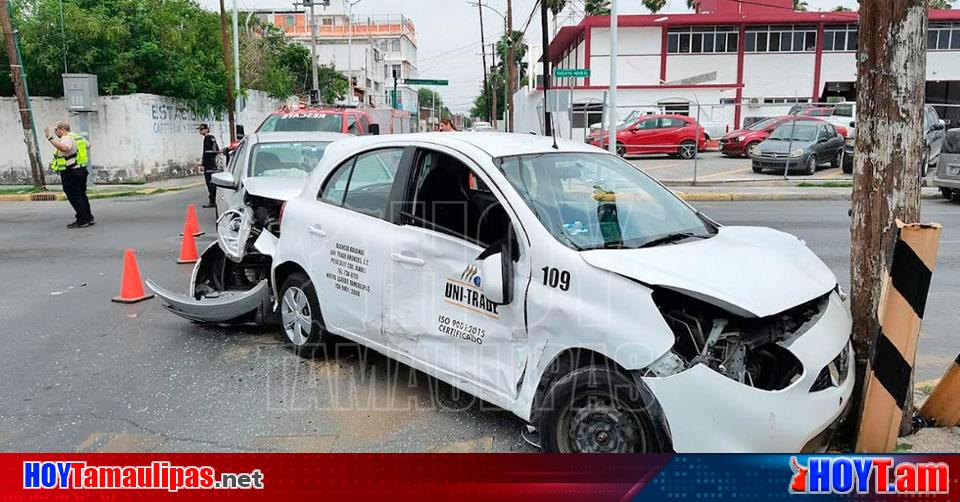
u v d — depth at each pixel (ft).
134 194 63.00
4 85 72.84
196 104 84.12
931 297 24.71
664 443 11.03
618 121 100.63
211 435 14.70
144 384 17.46
